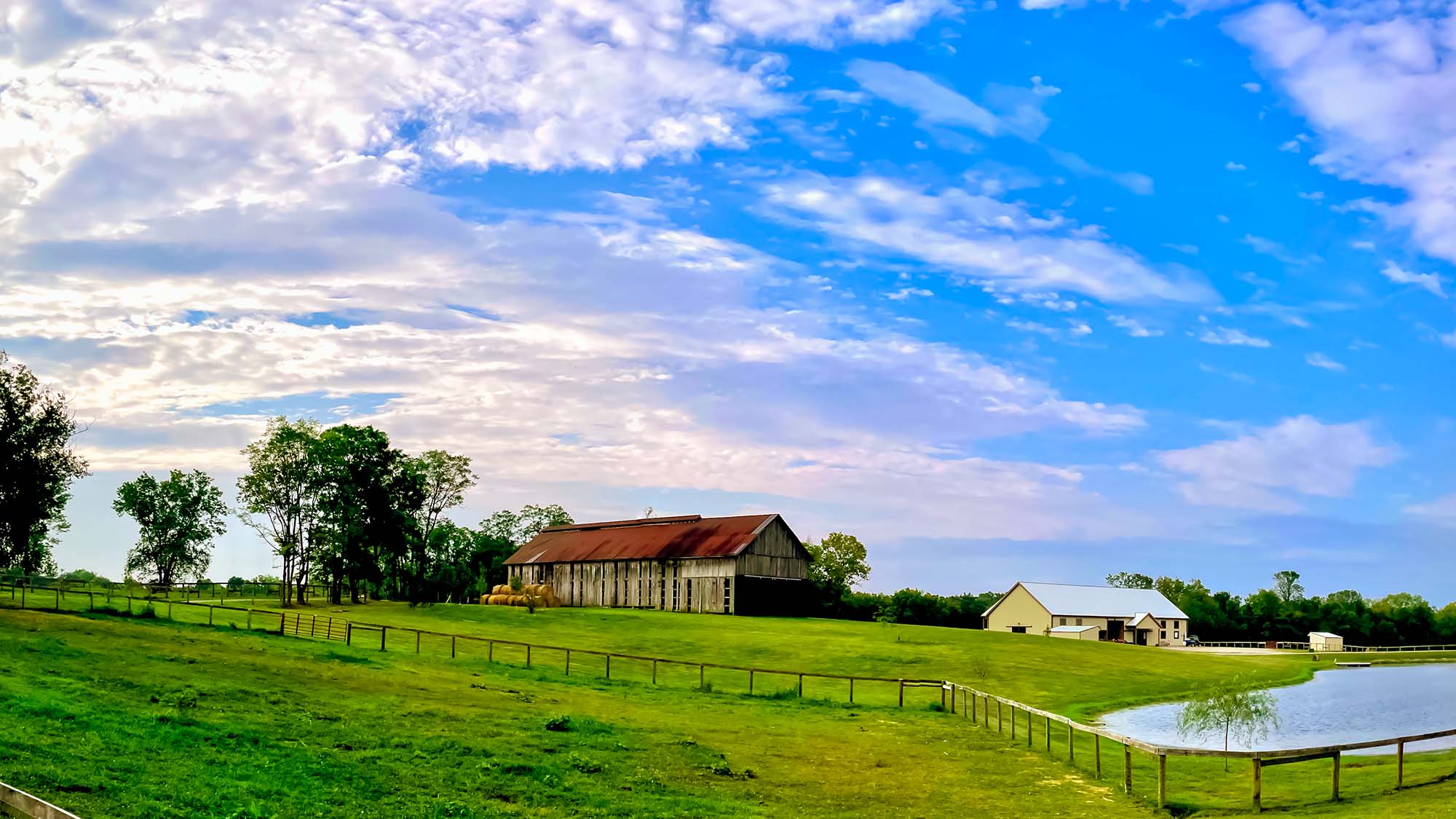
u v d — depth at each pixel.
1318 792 29.22
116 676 36.22
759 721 42.56
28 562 82.06
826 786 30.20
